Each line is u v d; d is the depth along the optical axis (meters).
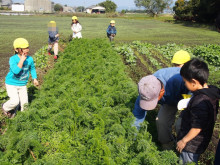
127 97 5.09
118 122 4.34
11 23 41.03
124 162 3.51
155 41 22.16
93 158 3.52
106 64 8.13
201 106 3.02
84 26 38.31
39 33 26.31
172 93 3.85
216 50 14.15
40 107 4.89
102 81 6.52
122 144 3.72
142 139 3.56
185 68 3.10
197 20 51.03
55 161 3.54
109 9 128.38
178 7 57.31
